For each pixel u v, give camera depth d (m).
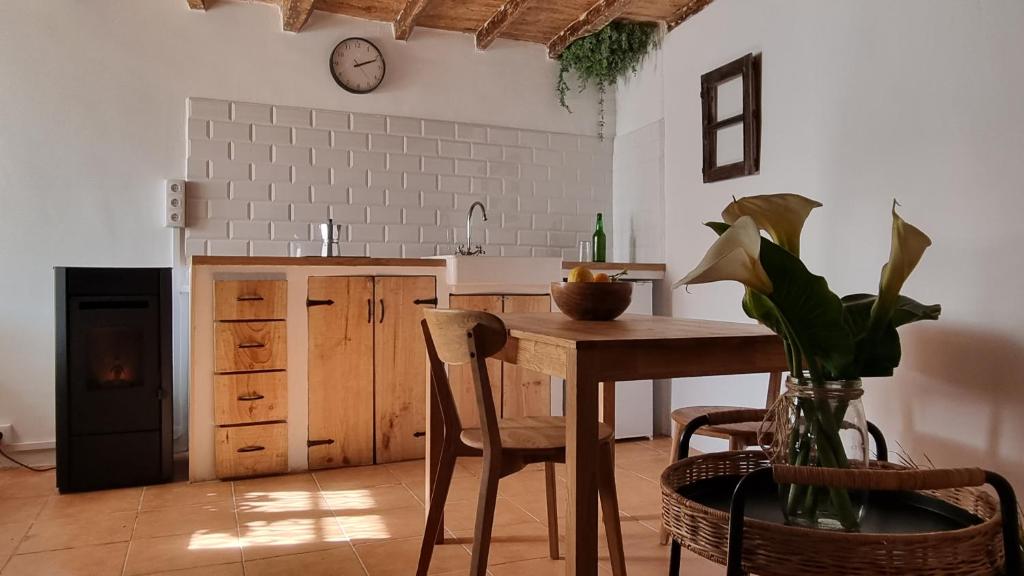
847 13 2.64
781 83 2.98
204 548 2.31
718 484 1.36
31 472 3.23
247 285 3.14
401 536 2.43
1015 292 2.03
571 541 1.43
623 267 3.79
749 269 1.04
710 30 3.48
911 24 2.37
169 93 3.57
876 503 1.28
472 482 3.11
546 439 1.85
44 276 3.36
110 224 3.46
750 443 2.20
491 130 4.27
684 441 1.54
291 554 2.26
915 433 2.35
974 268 2.15
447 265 3.52
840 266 2.65
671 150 3.80
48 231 3.36
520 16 3.98
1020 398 2.02
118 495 2.89
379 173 4.00
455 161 4.18
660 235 4.04
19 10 3.31
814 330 1.11
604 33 4.10
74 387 2.91
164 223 3.55
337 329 3.31
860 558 0.96
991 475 1.01
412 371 3.46
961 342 2.19
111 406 2.97
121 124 3.48
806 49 2.84
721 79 3.35
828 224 2.71
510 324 1.85
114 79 3.47
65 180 3.39
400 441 3.45
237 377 3.13
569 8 3.87
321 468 3.30
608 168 4.52
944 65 2.25
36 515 2.64
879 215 2.49
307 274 3.25
